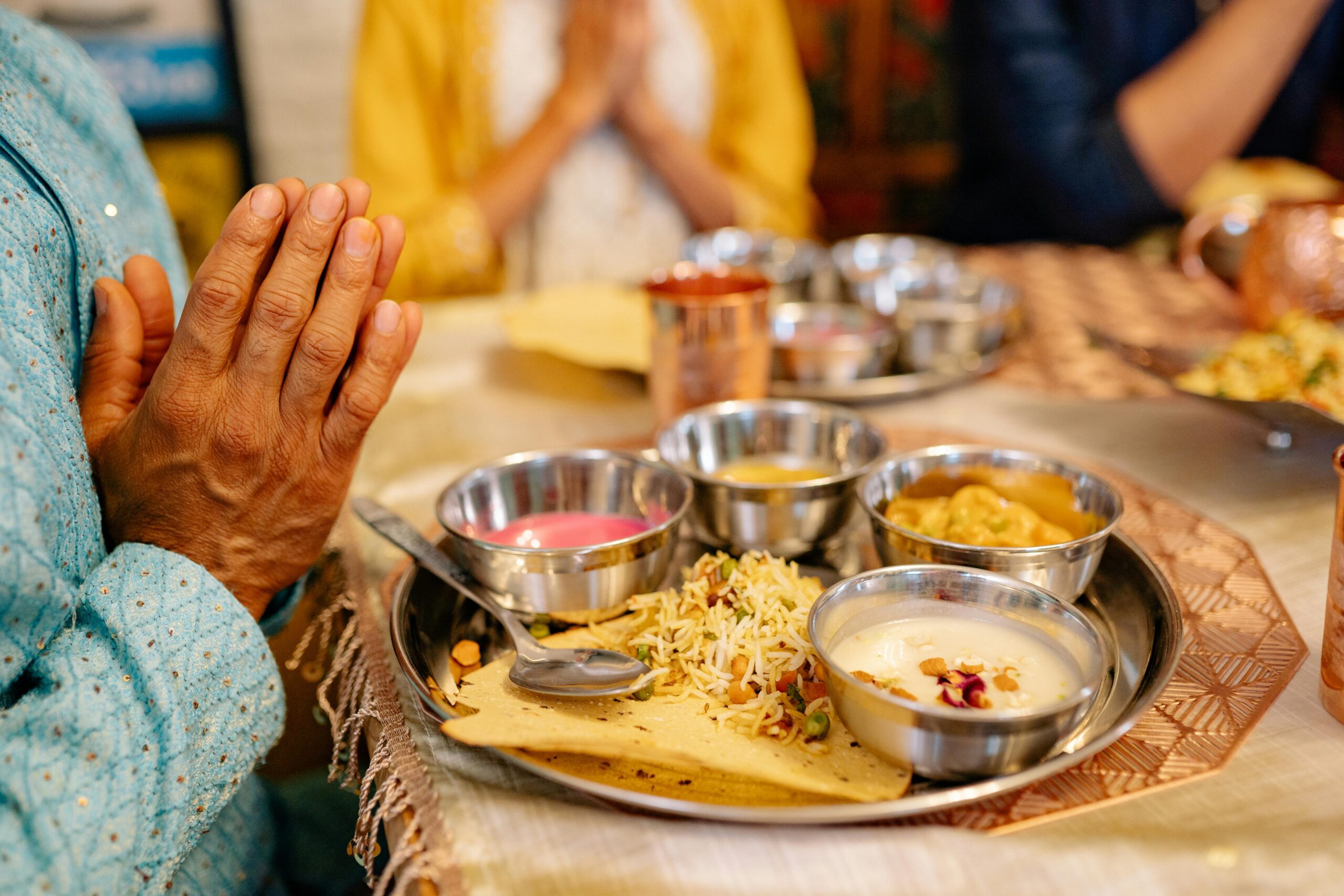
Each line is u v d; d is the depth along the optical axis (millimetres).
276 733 790
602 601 886
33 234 741
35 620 626
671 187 2893
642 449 1304
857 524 1140
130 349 844
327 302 741
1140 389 1486
